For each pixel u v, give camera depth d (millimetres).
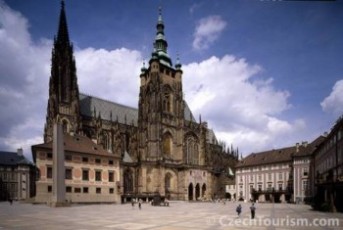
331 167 78500
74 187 88438
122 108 152875
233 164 195125
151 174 127000
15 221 37031
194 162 147625
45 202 82562
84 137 102438
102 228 30812
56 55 116062
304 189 115562
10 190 151125
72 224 34125
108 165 97750
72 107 115438
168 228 31250
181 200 133250
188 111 169875
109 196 96062
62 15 123812
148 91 141000
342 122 65875
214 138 194000
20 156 159500
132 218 42594
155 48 157250
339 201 59031
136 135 138875
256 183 139750
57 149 70812
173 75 151500
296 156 119688
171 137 141250
